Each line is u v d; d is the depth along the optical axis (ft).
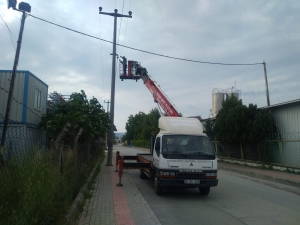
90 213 24.12
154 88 54.60
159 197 31.55
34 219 15.11
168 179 29.73
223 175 53.62
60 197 21.27
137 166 38.32
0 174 15.75
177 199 30.55
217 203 28.81
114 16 68.49
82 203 26.17
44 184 17.92
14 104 40.11
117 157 53.88
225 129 73.72
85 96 52.29
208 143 32.14
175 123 33.83
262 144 63.82
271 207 27.17
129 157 53.16
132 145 245.45
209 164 30.37
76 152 32.04
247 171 55.93
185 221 22.13
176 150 30.86
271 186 41.01
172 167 29.84
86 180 37.22
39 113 47.03
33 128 42.55
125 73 59.93
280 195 33.83
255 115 65.67
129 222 21.63
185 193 34.04
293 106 57.21
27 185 16.10
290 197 32.63
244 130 68.49
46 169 19.44
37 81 45.83
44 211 16.87
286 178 46.01
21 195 15.65
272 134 61.62
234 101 75.25
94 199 29.66
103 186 37.86
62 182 23.36
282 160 57.93
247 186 40.52
